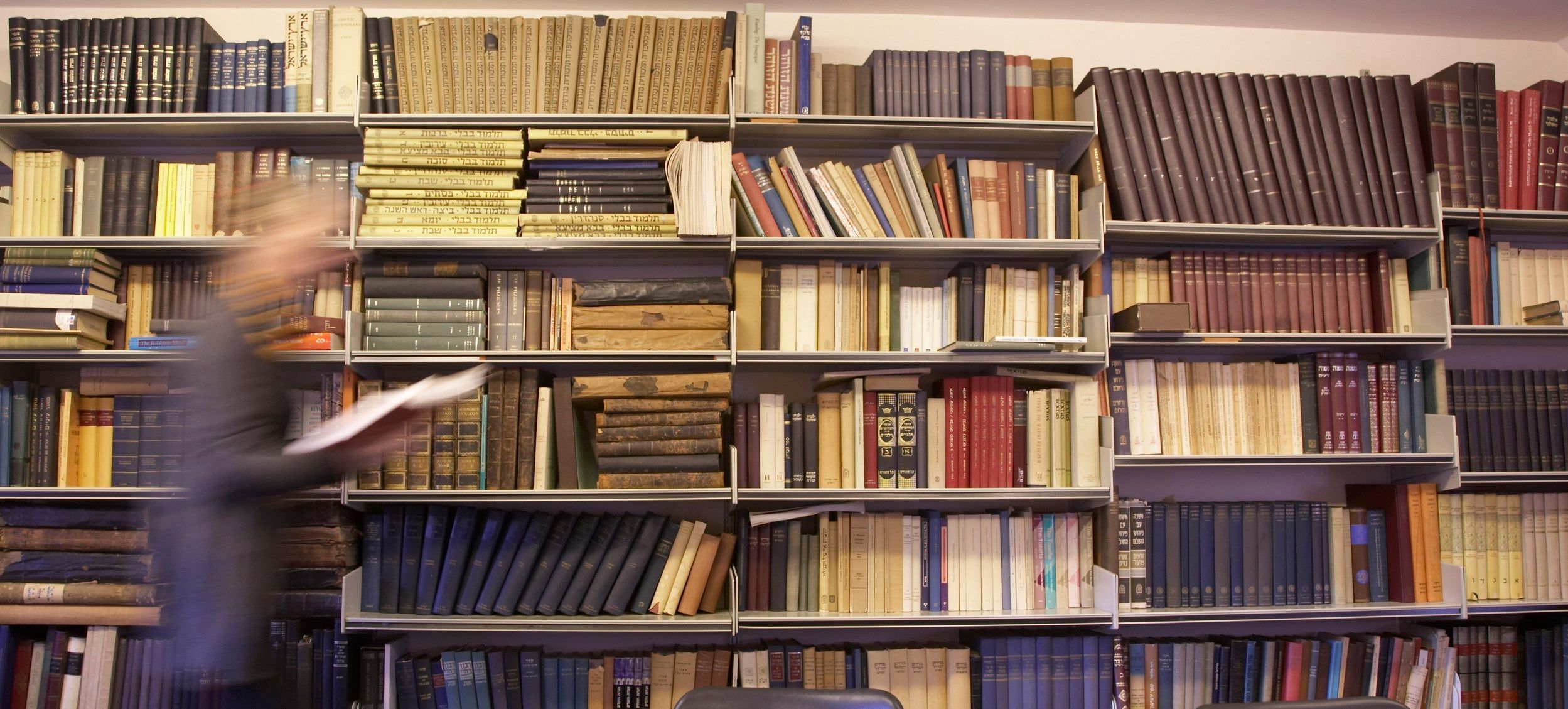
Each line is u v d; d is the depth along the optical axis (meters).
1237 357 2.99
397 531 2.59
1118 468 2.97
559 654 2.77
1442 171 2.83
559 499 2.53
